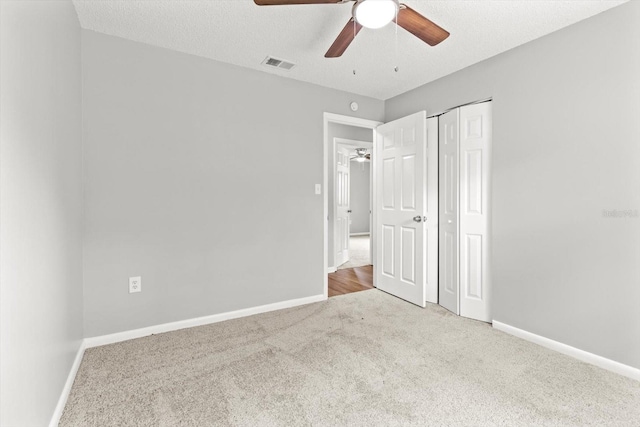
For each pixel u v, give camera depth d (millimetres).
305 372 1923
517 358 2113
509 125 2527
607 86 1990
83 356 2111
